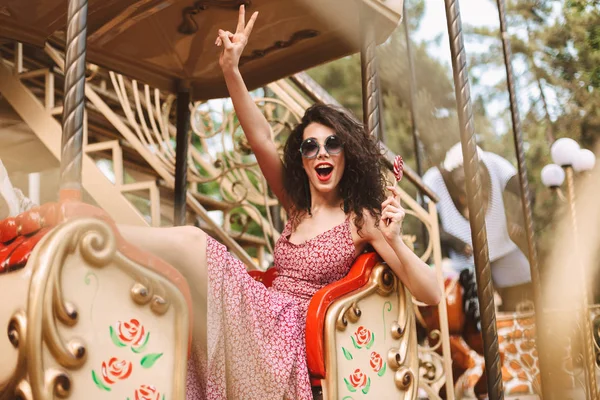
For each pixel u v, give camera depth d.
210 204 4.13
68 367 1.30
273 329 1.92
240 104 2.30
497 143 7.27
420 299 2.10
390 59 7.20
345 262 2.13
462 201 4.71
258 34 2.78
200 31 2.81
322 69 8.56
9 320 1.29
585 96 6.74
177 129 3.21
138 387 1.42
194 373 1.79
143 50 2.92
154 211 3.68
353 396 1.93
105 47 2.86
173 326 1.51
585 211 4.55
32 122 3.72
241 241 4.30
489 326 2.26
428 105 7.11
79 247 1.35
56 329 1.29
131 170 4.02
